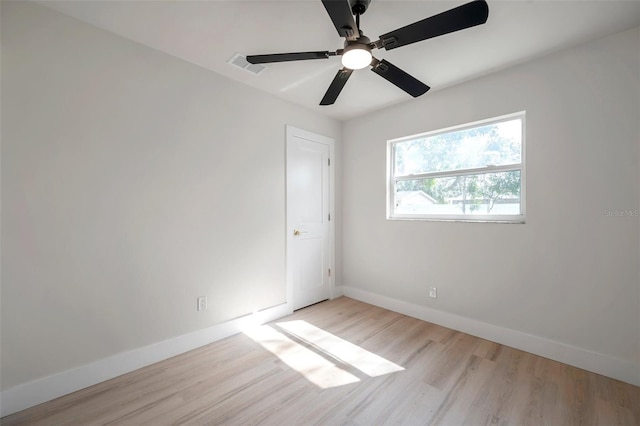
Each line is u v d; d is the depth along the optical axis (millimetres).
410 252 3008
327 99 2146
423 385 1808
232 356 2166
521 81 2254
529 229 2238
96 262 1843
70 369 1741
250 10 1670
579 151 2012
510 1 1570
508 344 2324
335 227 3613
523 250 2270
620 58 1859
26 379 1605
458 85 2611
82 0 1597
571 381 1848
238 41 1993
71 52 1746
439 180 2869
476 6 1208
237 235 2588
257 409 1596
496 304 2410
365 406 1620
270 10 1669
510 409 1595
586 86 1979
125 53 1954
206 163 2373
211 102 2400
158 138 2107
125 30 1870
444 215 2824
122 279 1947
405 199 3146
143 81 2033
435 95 2779
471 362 2076
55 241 1697
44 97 1659
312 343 2373
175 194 2195
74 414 1555
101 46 1855
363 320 2867
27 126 1610
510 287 2336
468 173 2648
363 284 3482
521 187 2346
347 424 1486
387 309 3188
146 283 2055
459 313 2637
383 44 1507
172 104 2178
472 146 2639
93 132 1827
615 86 1876
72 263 1755
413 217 3068
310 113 3264
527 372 1949
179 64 2211
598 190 1945
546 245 2158
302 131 3162
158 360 2088
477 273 2523
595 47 1943
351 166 3596
